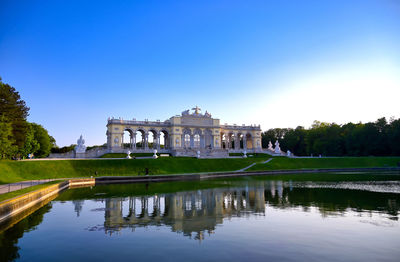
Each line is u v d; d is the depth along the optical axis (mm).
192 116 129000
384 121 129500
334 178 61250
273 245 17016
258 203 31094
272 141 182500
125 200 33938
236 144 141500
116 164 76125
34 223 23047
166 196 36875
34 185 40969
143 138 128875
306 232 19609
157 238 18750
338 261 14469
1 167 59594
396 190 40281
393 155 121375
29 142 90188
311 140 147500
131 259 15062
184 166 84125
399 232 19391
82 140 98438
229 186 48062
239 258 14984
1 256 15758
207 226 21641
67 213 26859
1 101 65750
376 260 14578
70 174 66812
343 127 149000
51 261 15000
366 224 21578
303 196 35688
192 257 15211
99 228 21484
